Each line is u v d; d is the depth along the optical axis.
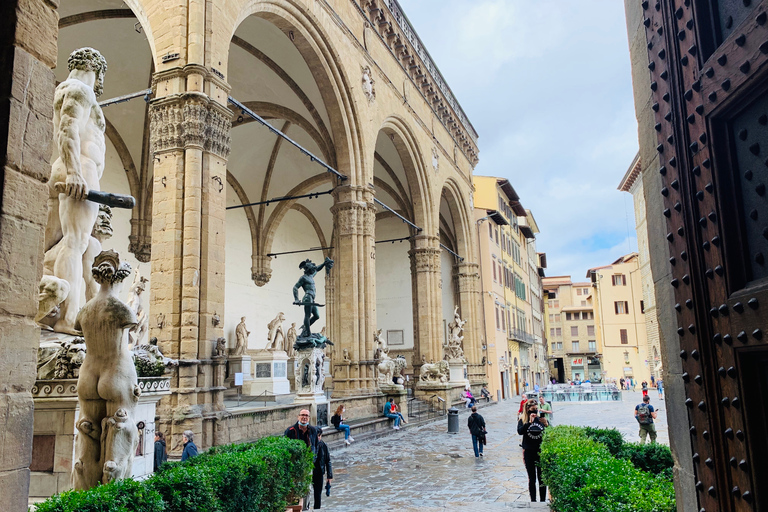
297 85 25.05
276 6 19.25
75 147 7.41
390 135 30.03
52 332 7.53
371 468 14.92
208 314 14.21
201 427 13.33
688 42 3.23
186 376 13.48
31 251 3.45
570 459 6.96
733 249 2.82
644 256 51.12
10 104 3.36
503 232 54.38
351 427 20.14
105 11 21.16
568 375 96.38
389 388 25.53
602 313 71.62
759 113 2.64
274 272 37.59
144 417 7.61
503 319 50.47
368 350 23.78
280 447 8.05
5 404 3.18
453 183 39.28
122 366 5.73
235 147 31.77
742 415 2.66
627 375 69.44
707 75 2.95
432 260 33.31
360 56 25.42
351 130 24.41
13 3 3.45
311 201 40.56
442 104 36.41
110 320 5.67
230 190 33.75
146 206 27.88
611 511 5.12
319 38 21.88
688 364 3.34
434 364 32.00
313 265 19.16
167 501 5.13
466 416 31.72
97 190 7.76
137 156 27.42
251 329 34.72
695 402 3.26
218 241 14.79
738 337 2.66
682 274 3.40
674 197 3.50
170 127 14.52
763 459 2.56
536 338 73.38
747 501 2.63
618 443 10.14
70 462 6.78
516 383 54.72
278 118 30.27
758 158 2.65
